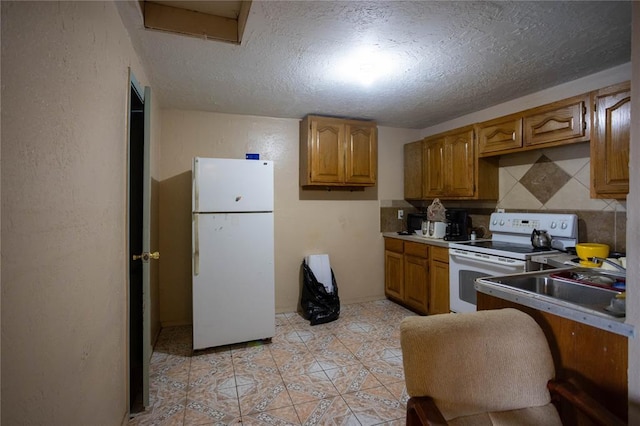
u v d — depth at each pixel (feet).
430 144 11.46
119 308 4.91
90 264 3.66
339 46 6.19
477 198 9.77
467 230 10.65
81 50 3.41
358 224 12.35
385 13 5.13
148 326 5.96
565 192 8.30
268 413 5.78
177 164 10.05
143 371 5.89
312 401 6.14
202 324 8.16
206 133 10.32
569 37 5.89
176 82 7.94
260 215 8.68
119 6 4.80
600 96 6.38
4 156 2.11
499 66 7.11
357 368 7.39
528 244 8.85
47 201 2.69
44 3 2.63
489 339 3.40
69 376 3.08
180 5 5.53
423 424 2.81
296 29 5.58
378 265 12.70
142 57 6.56
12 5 2.20
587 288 4.53
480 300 4.90
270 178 8.78
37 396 2.50
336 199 12.02
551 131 7.69
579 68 7.23
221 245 8.32
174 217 10.03
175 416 5.69
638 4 2.90
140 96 6.35
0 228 2.06
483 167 9.84
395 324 10.13
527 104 8.98
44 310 2.62
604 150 6.32
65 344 3.00
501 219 9.56
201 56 6.56
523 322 3.58
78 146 3.33
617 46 6.23
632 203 3.03
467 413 3.14
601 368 3.34
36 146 2.52
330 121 10.84
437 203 11.15
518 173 9.55
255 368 7.42
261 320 8.70
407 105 9.86
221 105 9.75
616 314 3.29
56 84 2.85
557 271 5.25
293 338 9.10
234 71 7.32
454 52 6.46
